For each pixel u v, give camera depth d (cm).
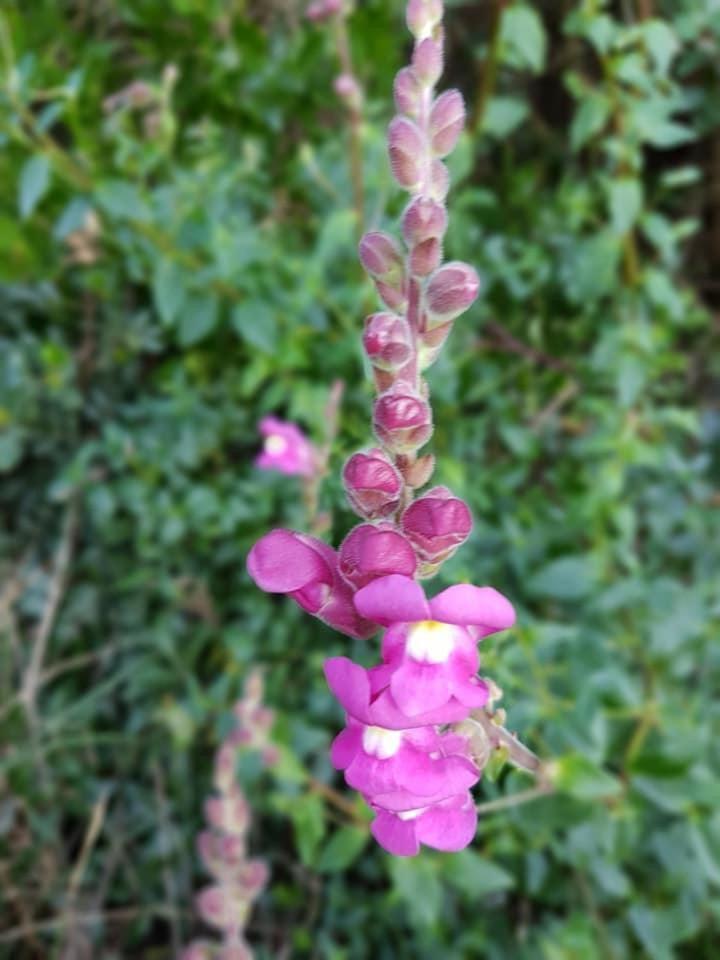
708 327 38
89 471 33
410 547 12
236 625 31
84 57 34
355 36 33
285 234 34
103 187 28
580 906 26
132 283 35
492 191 38
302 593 13
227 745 22
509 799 20
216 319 30
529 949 25
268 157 36
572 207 33
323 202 33
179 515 32
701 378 38
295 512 31
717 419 37
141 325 34
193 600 32
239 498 32
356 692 12
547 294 35
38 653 31
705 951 27
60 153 28
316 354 31
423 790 12
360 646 22
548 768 20
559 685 24
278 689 30
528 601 29
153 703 32
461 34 38
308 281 29
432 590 18
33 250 33
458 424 31
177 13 34
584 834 24
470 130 34
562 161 39
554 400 34
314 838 24
